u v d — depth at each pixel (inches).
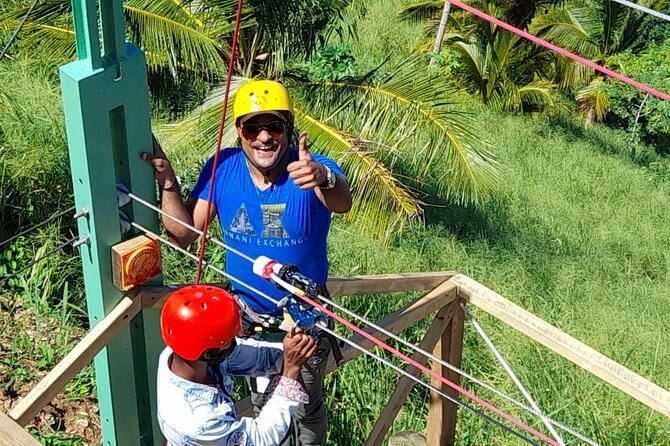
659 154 806.5
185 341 115.8
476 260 475.8
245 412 174.2
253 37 406.9
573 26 778.2
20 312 278.2
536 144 730.8
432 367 213.3
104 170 136.4
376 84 402.0
